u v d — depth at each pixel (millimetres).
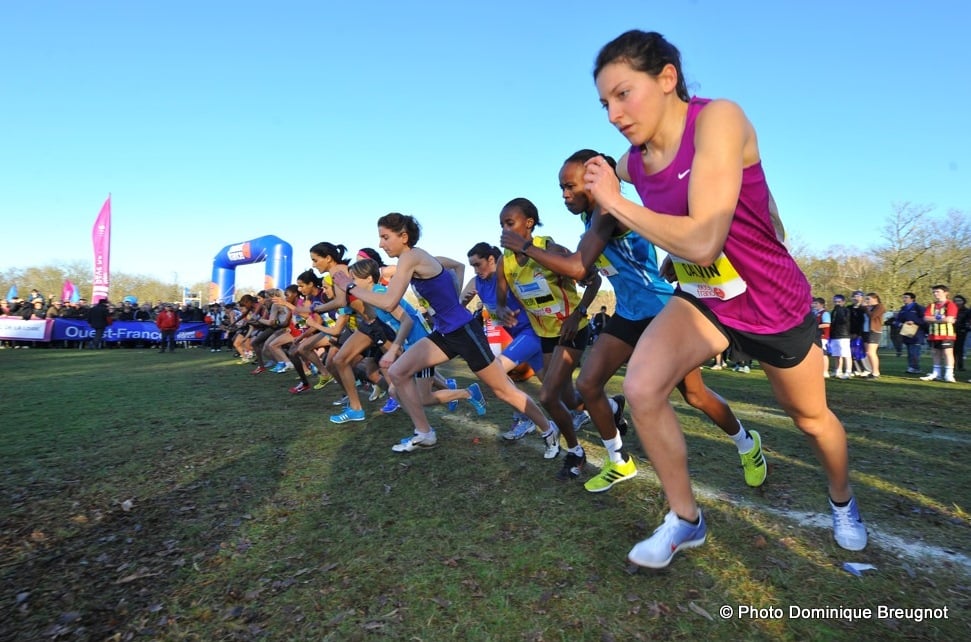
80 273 48094
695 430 4477
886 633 1696
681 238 1595
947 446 3986
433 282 3668
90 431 4676
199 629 1817
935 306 9312
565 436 3217
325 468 3518
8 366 11180
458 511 2736
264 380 8672
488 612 1862
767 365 2027
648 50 1729
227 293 23422
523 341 4211
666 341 2008
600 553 2248
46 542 2488
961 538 2348
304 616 1868
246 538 2488
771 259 1852
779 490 2938
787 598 1894
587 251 2557
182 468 3553
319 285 7145
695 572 2076
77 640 1777
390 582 2068
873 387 8023
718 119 1664
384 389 6215
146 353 16125
